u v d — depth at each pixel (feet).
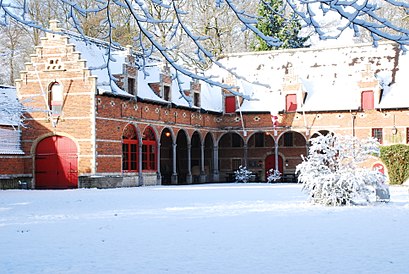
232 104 144.15
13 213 56.44
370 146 65.98
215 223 47.42
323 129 136.15
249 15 19.80
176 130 129.49
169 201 70.59
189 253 33.65
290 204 65.67
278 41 20.18
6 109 78.64
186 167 147.95
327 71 143.95
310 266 29.68
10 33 119.55
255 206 63.05
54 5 97.81
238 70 150.61
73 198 76.33
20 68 156.87
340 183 63.52
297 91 138.82
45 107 106.32
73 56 105.09
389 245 36.22
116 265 30.37
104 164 105.91
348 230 43.09
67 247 36.04
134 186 113.70
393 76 136.05
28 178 106.73
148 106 119.34
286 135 144.46
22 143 107.76
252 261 31.14
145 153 120.06
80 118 104.42
